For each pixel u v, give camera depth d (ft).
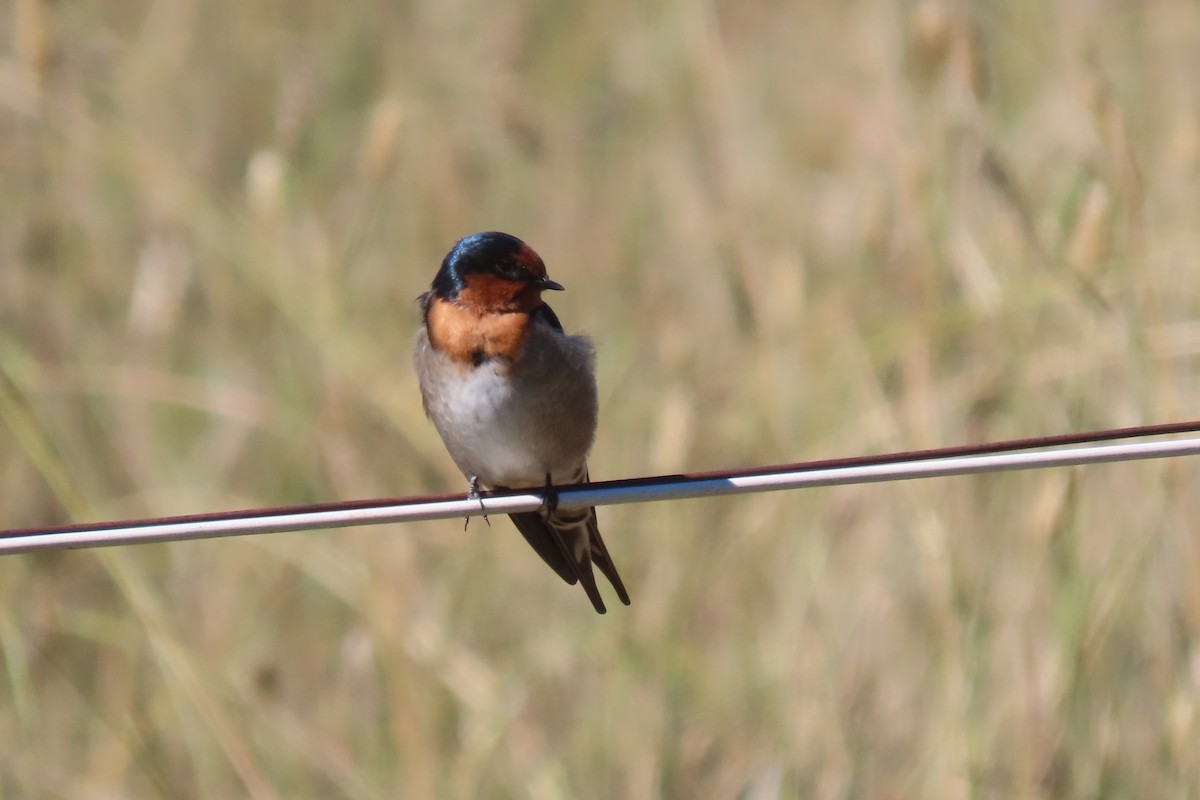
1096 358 35.63
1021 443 24.38
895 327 38.40
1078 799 33.32
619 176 48.03
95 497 41.65
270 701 37.22
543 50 53.21
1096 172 36.58
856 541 37.06
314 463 40.86
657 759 35.35
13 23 51.16
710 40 46.47
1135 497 35.65
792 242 43.78
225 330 45.32
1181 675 34.14
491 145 48.49
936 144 39.47
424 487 39.83
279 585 40.34
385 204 46.85
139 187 46.65
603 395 41.63
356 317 43.37
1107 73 44.45
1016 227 38.47
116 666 39.04
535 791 35.76
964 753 33.37
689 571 37.22
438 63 50.19
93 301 45.70
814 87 50.34
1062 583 34.17
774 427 38.81
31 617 38.75
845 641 35.78
